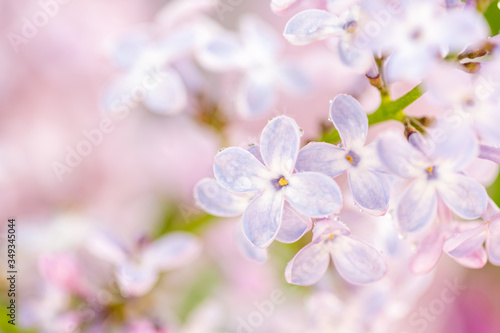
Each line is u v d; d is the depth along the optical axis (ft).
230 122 0.98
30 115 1.14
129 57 0.95
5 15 1.12
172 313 0.98
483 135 0.68
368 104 0.88
